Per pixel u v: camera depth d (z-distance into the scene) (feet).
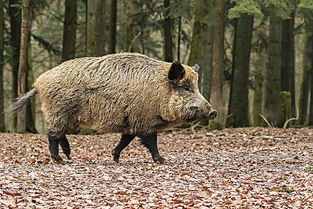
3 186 33.04
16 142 62.44
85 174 38.14
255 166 43.93
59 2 122.21
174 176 38.52
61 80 43.24
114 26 89.45
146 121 43.24
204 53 85.40
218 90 72.49
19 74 71.05
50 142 43.91
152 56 118.62
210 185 35.70
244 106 91.35
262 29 114.93
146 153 55.36
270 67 88.89
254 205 30.89
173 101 42.83
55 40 132.36
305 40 116.37
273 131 71.56
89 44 72.54
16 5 70.64
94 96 42.93
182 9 86.02
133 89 42.78
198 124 81.87
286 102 89.51
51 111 43.42
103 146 61.21
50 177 36.70
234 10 68.33
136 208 29.35
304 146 57.31
